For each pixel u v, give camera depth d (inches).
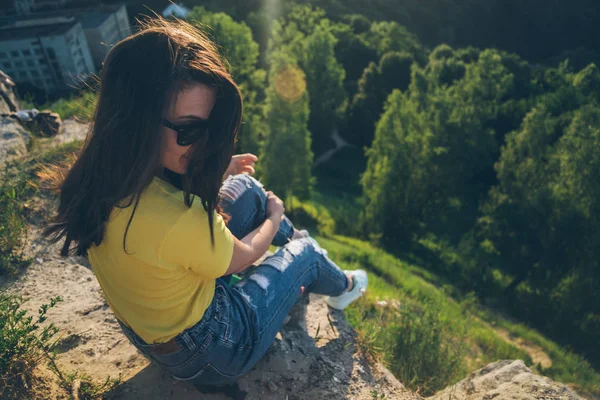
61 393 100.9
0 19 2214.6
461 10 3855.8
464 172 1373.0
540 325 900.0
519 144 970.7
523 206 949.2
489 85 1362.0
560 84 1792.6
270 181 1128.2
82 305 137.6
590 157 864.3
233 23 1263.5
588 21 3843.5
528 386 114.3
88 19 2418.8
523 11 3892.7
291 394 112.6
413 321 172.4
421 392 150.6
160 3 2827.3
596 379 581.9
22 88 1980.8
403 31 2456.9
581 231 888.9
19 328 102.5
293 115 1103.6
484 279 1032.8
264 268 100.7
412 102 1235.9
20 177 172.9
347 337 136.0
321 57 1676.9
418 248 1214.9
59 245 159.5
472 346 372.8
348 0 3440.0
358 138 1927.9
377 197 1143.6
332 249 673.6
